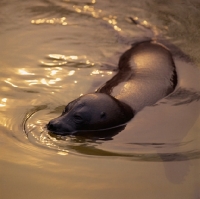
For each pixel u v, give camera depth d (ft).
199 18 97.96
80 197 47.39
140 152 55.11
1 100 66.03
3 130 58.95
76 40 88.12
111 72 76.38
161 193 48.29
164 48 84.53
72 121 57.67
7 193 47.96
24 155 54.13
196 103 65.87
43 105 65.05
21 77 73.26
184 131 59.31
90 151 54.95
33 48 84.02
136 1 104.37
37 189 48.60
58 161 53.11
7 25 92.99
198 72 76.48
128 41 88.17
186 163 53.26
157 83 68.80
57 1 103.50
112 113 59.06
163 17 98.32
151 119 61.11
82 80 73.05
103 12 99.86
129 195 47.85
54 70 76.28
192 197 47.70
